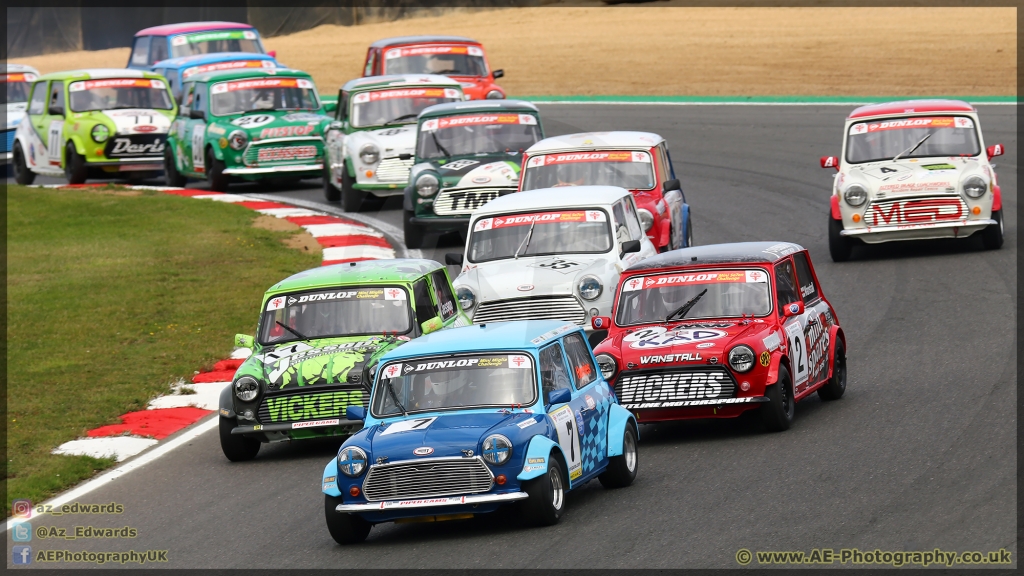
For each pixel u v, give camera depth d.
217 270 74.06
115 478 41.12
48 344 59.38
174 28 126.56
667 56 161.25
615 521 32.28
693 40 172.38
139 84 108.38
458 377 34.41
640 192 65.62
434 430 32.47
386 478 31.88
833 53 154.38
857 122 71.50
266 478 40.25
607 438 36.03
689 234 69.44
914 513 30.91
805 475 35.28
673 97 133.88
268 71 100.12
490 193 73.50
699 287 44.06
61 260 78.81
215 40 126.38
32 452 43.94
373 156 85.94
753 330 41.75
